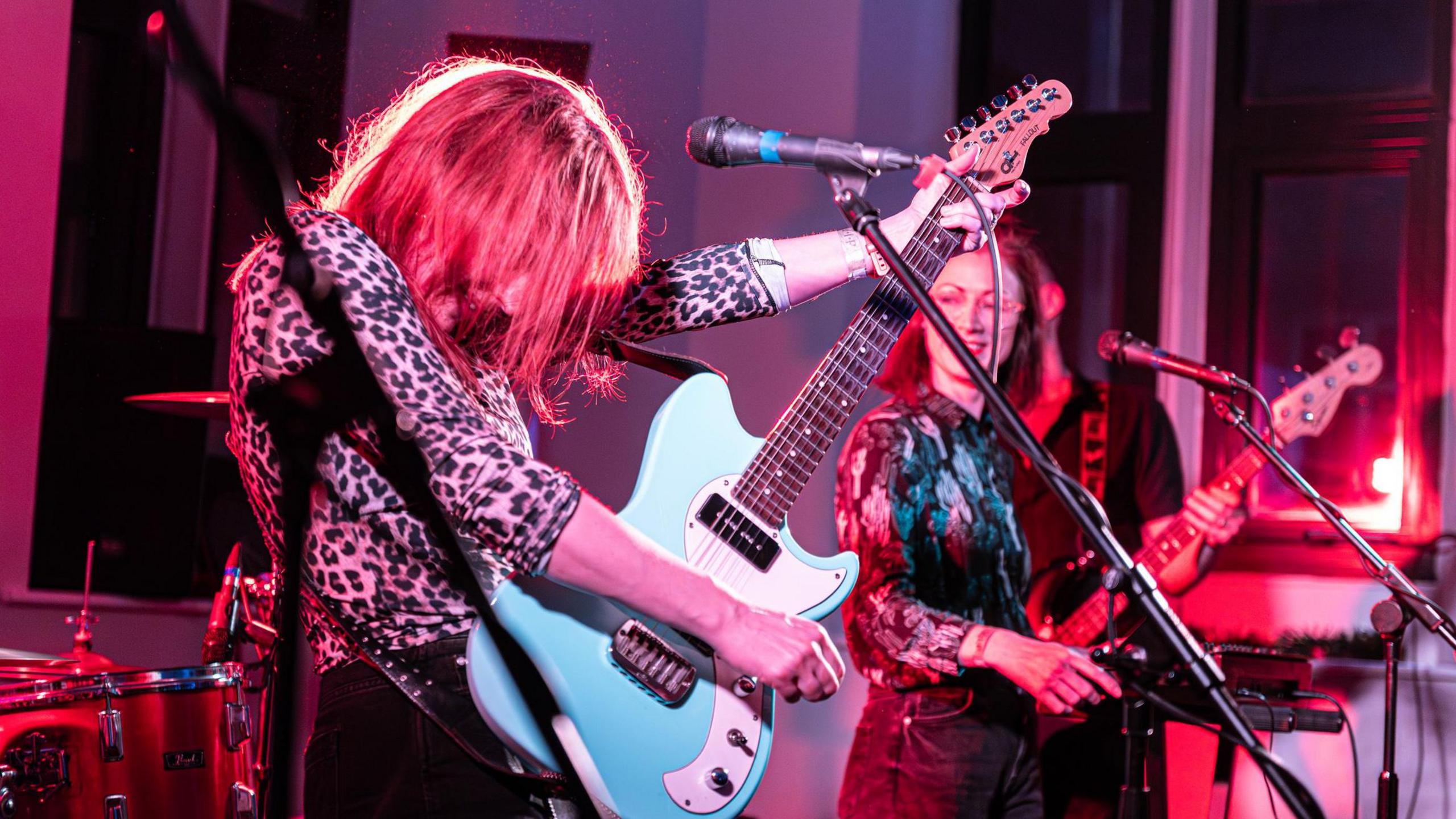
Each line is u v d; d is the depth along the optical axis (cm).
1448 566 369
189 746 214
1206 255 408
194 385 396
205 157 427
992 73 427
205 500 397
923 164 142
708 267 166
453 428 118
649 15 414
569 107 139
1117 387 371
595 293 142
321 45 385
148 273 420
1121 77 422
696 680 137
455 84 139
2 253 394
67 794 199
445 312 134
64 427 392
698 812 135
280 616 136
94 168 418
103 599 390
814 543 399
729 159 144
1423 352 384
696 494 147
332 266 121
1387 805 217
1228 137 409
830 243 169
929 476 226
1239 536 387
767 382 415
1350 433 388
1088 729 270
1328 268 400
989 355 253
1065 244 422
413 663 125
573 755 129
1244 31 410
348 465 122
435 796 123
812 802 388
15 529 389
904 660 215
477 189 130
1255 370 404
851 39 425
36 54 404
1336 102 399
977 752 217
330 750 126
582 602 133
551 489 118
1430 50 393
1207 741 261
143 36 420
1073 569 312
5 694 195
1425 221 388
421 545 124
